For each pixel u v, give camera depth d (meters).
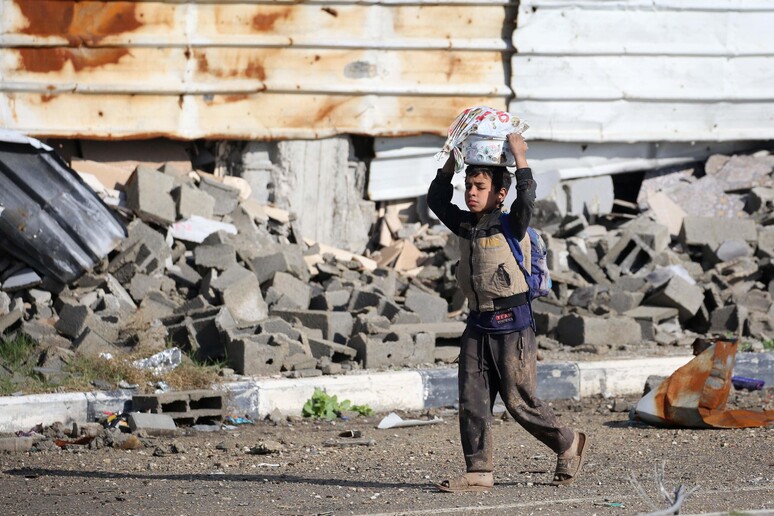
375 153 52.41
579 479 25.89
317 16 50.50
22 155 39.16
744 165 56.38
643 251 50.19
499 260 23.17
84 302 39.97
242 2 49.59
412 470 28.05
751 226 51.72
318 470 28.12
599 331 44.56
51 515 22.58
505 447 31.67
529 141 54.31
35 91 47.53
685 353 43.84
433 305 44.94
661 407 34.19
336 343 40.56
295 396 36.38
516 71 53.16
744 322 47.31
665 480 25.62
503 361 23.53
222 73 49.69
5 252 40.50
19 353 36.47
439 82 52.38
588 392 40.19
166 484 26.00
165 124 49.19
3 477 27.25
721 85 56.19
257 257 43.84
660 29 54.94
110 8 48.12
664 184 56.25
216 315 38.78
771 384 42.22
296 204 51.47
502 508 21.97
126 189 45.78
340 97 51.22
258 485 25.75
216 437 33.03
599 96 54.34
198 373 36.06
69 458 29.91
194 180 48.62
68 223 40.34
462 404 23.98
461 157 23.31
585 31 53.84
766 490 23.86
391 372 38.78
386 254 51.12
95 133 48.22
